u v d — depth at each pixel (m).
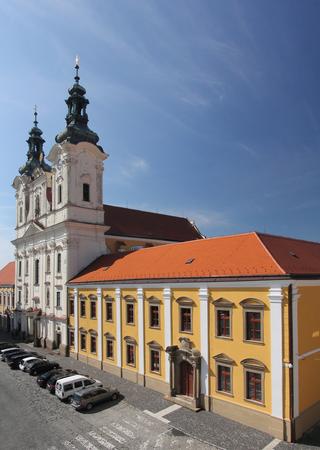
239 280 23.72
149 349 30.73
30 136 62.41
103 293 36.94
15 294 61.41
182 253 33.47
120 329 34.12
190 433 22.12
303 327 22.44
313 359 23.17
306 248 31.89
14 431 22.95
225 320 24.92
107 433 22.45
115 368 34.47
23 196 60.91
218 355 24.86
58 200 48.88
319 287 24.50
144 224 59.81
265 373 22.20
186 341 27.03
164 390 28.92
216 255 29.00
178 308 28.16
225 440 21.12
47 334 48.62
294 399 21.17
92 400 26.34
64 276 45.28
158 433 22.27
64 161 47.50
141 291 31.69
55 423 23.97
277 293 21.86
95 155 49.38
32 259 55.34
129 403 27.08
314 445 20.45
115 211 58.19
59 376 30.95
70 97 49.91
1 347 46.12
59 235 47.50
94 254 47.78
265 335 22.39
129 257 40.72
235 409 23.62
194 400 25.72
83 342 40.59
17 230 62.28
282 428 21.05
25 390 30.72
